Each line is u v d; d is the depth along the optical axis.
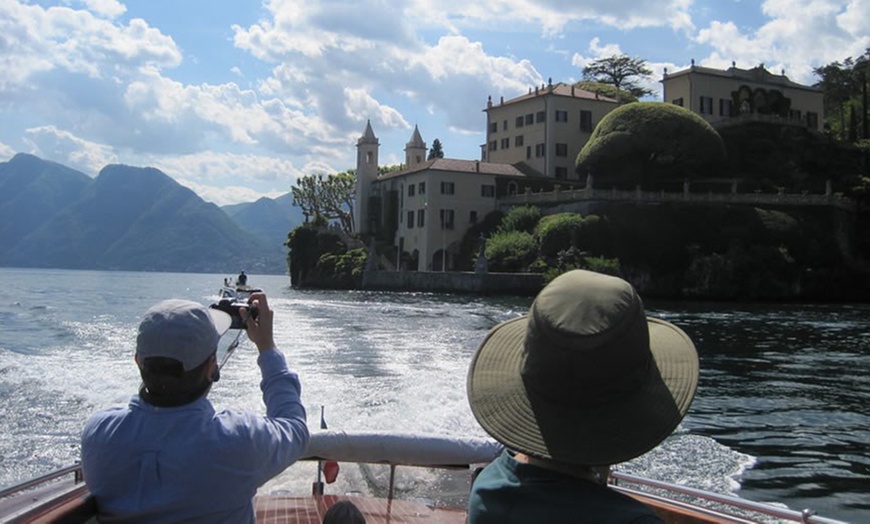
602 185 86.50
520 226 83.62
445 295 76.38
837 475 11.34
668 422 2.01
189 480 2.51
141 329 2.60
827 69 139.00
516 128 100.69
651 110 85.88
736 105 99.50
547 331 2.05
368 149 110.19
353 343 28.45
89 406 14.56
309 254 111.38
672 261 76.44
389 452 4.73
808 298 75.12
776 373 23.66
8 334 29.69
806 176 93.00
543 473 2.12
